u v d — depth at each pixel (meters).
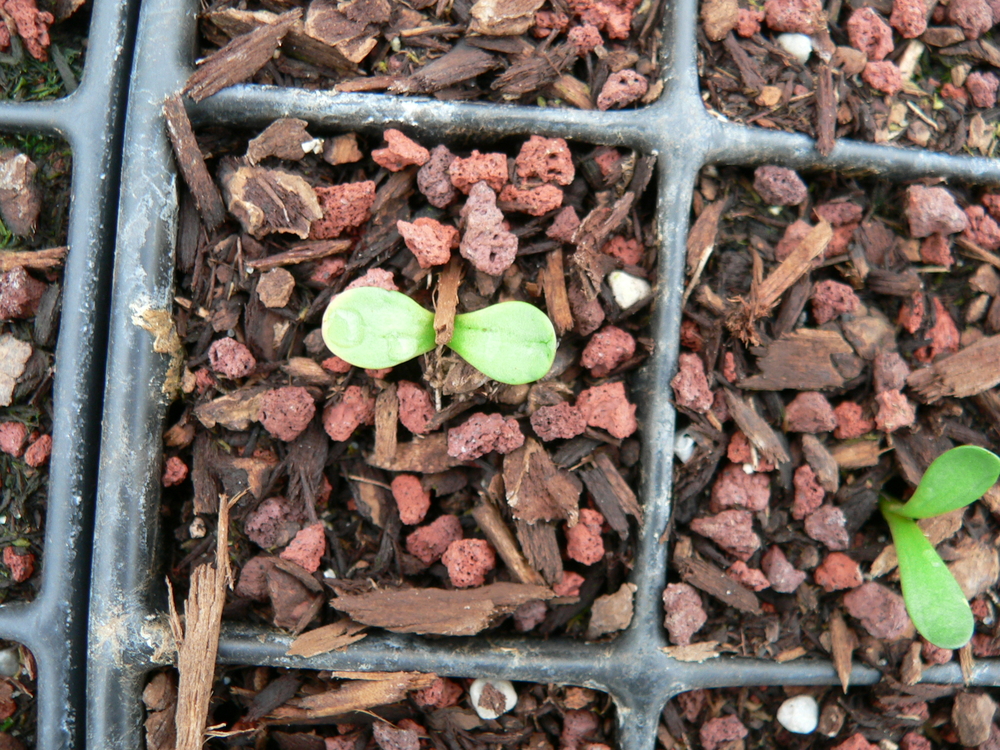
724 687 0.10
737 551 0.10
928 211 0.10
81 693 0.10
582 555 0.10
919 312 0.11
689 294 0.10
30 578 0.10
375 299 0.09
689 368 0.10
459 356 0.10
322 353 0.10
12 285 0.10
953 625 0.10
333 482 0.10
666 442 0.10
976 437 0.11
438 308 0.10
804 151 0.10
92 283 0.10
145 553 0.10
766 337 0.10
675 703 0.11
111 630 0.10
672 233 0.10
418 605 0.10
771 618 0.10
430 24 0.10
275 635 0.10
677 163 0.10
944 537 0.11
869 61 0.11
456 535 0.10
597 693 0.10
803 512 0.10
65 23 0.10
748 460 0.10
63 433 0.10
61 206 0.10
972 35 0.11
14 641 0.10
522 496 0.10
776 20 0.11
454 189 0.10
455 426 0.10
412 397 0.10
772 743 0.11
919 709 0.11
